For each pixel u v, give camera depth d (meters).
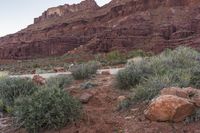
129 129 7.10
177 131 6.78
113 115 8.23
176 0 98.56
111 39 84.94
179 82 9.25
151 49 76.25
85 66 16.03
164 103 7.28
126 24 93.88
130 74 11.09
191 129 6.79
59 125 7.43
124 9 109.19
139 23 89.38
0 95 10.36
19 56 107.88
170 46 75.12
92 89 11.25
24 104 7.93
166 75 9.83
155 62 12.63
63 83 13.52
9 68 61.22
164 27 82.81
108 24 106.94
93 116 7.82
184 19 87.31
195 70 10.10
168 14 92.31
